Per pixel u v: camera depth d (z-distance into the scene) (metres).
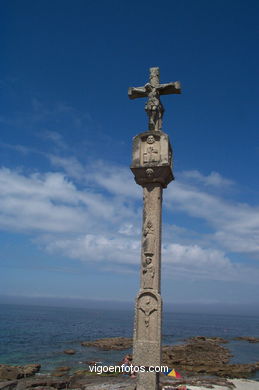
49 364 37.91
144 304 12.27
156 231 12.91
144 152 13.62
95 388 23.09
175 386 24.75
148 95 14.59
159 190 13.36
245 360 45.94
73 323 116.44
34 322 111.81
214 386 26.28
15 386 25.33
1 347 49.53
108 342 55.25
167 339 72.38
